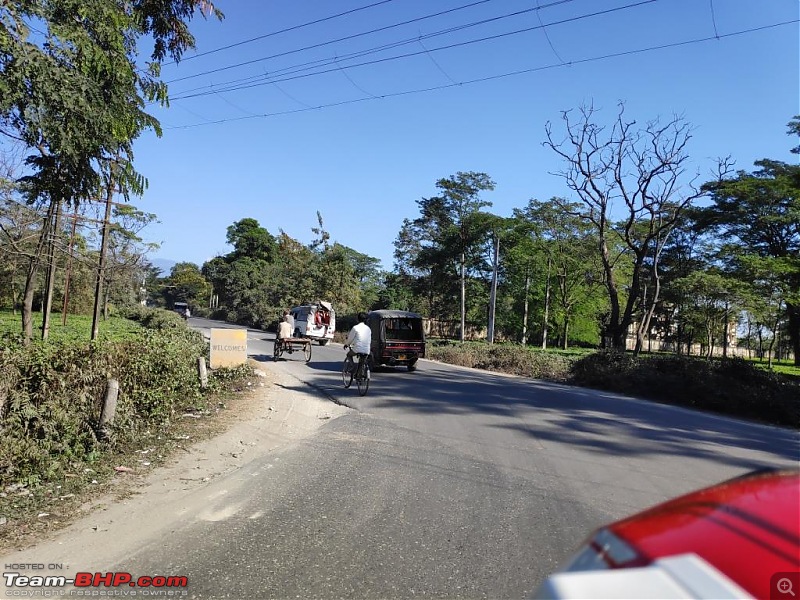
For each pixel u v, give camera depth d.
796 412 12.60
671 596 1.21
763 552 1.34
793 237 38.50
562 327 49.06
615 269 45.38
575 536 4.71
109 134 6.54
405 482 6.24
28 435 5.79
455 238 47.31
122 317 37.47
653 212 23.44
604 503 5.62
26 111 5.67
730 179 38.53
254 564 4.04
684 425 10.91
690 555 1.35
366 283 74.31
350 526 4.85
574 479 6.49
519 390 15.02
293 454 7.49
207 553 4.22
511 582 3.83
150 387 8.23
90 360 6.96
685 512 1.66
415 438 8.55
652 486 6.29
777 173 38.62
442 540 4.56
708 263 42.88
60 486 5.50
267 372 16.86
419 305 59.38
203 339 17.98
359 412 10.84
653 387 15.56
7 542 4.27
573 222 44.53
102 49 6.49
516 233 46.47
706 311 40.84
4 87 5.33
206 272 96.50
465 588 3.73
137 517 4.93
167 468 6.51
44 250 12.88
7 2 5.42
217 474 6.42
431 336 55.56
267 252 84.81
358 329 13.17
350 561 4.12
